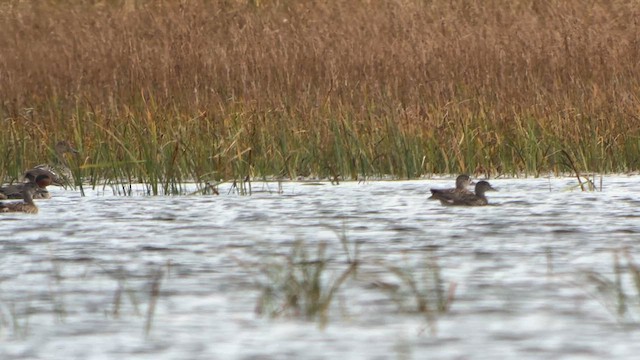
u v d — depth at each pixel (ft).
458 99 207.41
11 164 193.36
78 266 107.55
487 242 118.93
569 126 191.01
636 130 190.80
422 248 115.75
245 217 140.46
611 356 74.59
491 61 220.84
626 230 126.21
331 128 192.03
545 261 107.34
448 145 191.62
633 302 89.51
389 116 194.80
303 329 82.79
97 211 147.33
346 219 138.10
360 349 77.15
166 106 201.57
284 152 189.16
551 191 164.25
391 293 93.56
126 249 116.88
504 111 197.77
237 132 185.88
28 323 85.56
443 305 88.74
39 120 206.39
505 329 81.82
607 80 216.33
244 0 273.33
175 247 117.80
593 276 97.96
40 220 139.13
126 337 81.05
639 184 170.40
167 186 167.22
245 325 84.12
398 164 188.14
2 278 101.81
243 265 106.63
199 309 89.20
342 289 95.35
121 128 192.03
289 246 118.01
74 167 182.39
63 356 76.43
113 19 259.60
